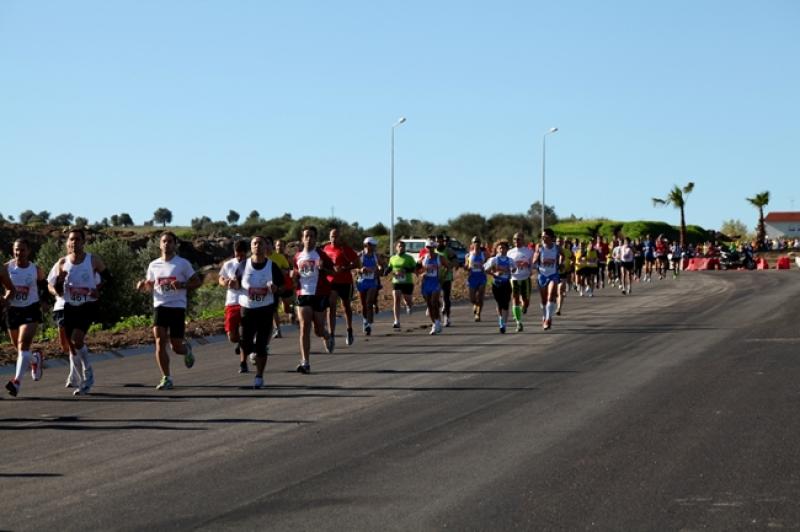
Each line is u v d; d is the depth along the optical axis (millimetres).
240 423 10867
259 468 8633
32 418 11469
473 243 25531
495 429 10242
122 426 10820
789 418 10641
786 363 15211
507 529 6719
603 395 12359
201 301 40500
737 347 17547
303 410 11664
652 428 10172
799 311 25656
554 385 13320
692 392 12492
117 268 38375
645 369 14805
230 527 6816
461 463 8703
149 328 23656
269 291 13719
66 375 15750
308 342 15117
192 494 7758
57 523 6996
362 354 17797
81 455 9312
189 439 10000
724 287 39469
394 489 7824
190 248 73375
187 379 14781
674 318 24391
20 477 8445
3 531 6816
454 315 27734
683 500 7410
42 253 40344
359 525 6828
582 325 23000
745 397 12047
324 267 15469
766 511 7090
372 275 21719
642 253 46844
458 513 7109
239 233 94062
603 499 7457
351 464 8742
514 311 21859
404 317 27172
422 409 11578
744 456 8828
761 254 91750
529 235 103125
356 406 11883
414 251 55062
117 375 15531
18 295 13195
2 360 17422
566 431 10078
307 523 6891
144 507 7391
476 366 15586
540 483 7957
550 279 22125
